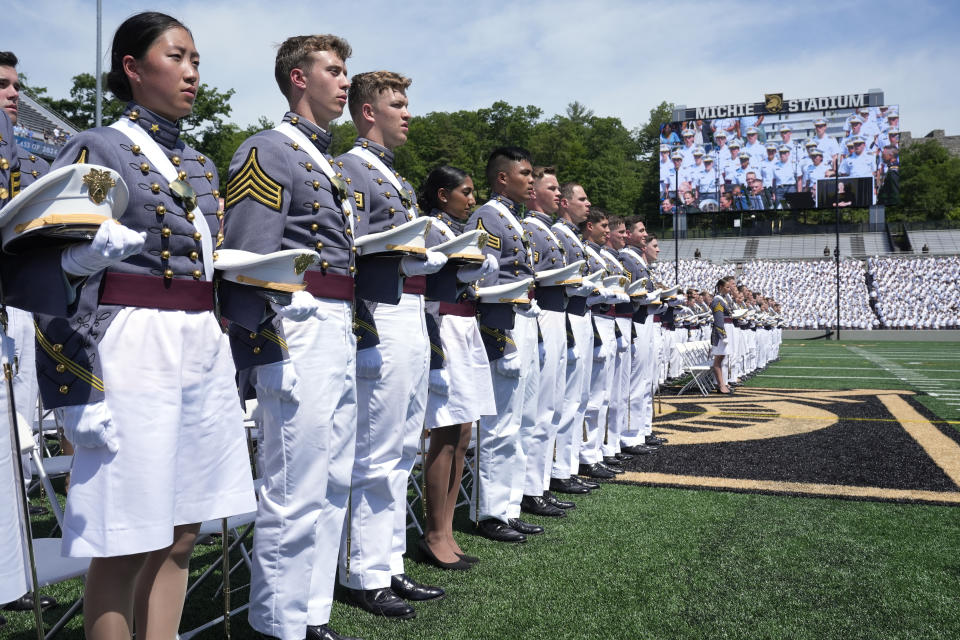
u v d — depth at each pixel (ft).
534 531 15.33
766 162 188.75
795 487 19.26
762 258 175.94
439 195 14.87
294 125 9.74
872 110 180.24
